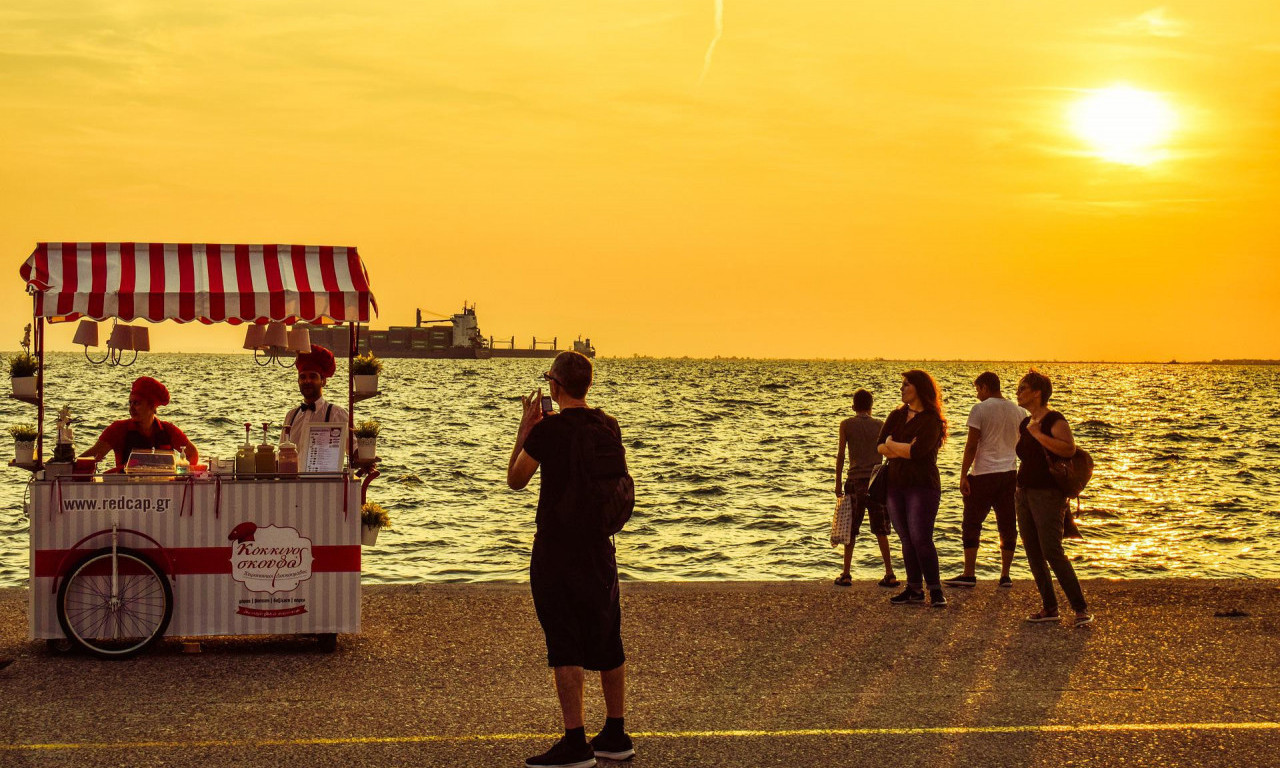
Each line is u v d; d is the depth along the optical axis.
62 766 4.71
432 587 8.24
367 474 7.14
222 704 5.61
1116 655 6.63
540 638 6.95
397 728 5.27
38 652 6.56
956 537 19.30
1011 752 4.99
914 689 5.96
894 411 8.10
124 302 6.67
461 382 135.12
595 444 4.87
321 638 6.68
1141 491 28.81
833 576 16.33
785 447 44.44
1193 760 4.90
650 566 17.33
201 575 6.63
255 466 6.67
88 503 6.54
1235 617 7.52
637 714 5.54
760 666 6.41
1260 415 76.56
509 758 4.88
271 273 6.99
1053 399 109.25
